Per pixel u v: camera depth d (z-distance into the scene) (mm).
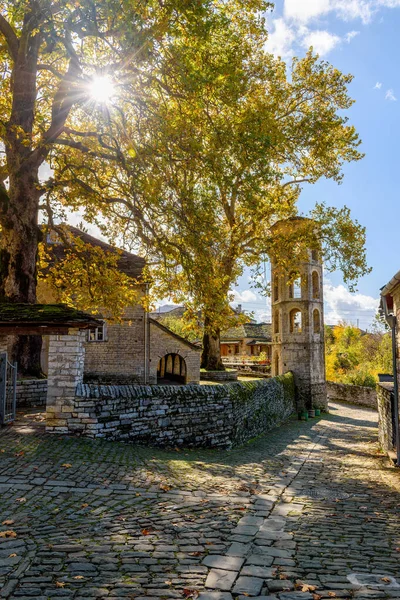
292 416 30672
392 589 3992
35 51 15047
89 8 11094
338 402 41688
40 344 15484
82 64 13727
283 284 35562
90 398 10406
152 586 3938
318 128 24938
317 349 35156
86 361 25469
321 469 11602
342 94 26625
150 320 26172
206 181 15586
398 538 5633
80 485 7270
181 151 14492
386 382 18531
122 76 14445
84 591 3818
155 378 25906
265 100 24156
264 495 7816
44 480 7332
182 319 19344
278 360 36250
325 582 4125
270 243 26062
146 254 17109
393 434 13977
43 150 15414
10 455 8445
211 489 7871
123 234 18734
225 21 12938
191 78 12539
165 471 8812
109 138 16156
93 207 18141
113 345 25688
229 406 15031
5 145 15352
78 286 19359
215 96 14367
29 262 15234
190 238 14859
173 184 14586
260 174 14984
